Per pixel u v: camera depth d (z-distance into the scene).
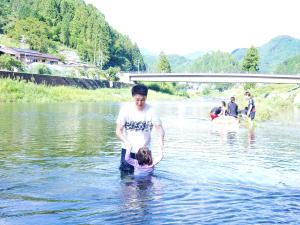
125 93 84.06
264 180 6.80
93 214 4.85
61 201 5.39
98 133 13.90
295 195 5.80
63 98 56.38
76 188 6.10
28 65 79.25
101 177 6.88
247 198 5.63
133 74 102.25
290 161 8.77
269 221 4.65
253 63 113.81
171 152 9.98
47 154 9.30
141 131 7.76
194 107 42.88
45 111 27.80
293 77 79.94
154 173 7.26
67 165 7.94
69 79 74.56
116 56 186.12
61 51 161.75
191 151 10.18
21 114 23.81
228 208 5.14
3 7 181.25
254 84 104.88
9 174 7.04
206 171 7.51
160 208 5.12
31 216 4.75
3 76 55.12
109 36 182.38
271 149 10.70
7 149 9.98
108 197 5.62
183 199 5.55
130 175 7.06
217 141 12.42
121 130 7.62
